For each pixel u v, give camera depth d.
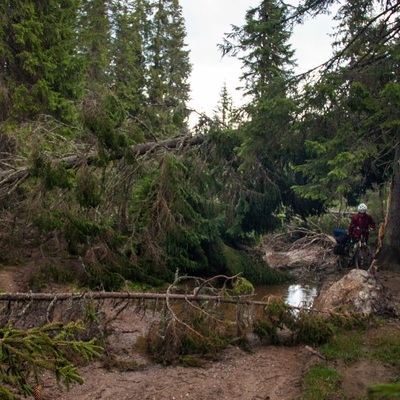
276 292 10.65
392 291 8.86
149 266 10.11
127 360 5.91
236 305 6.88
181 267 11.02
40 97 13.30
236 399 4.82
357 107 9.48
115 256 9.21
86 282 8.43
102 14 23.84
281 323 6.55
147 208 10.05
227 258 11.43
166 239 10.30
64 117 13.75
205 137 12.15
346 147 9.74
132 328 7.20
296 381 5.18
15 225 9.96
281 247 17.16
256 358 5.99
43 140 8.59
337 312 6.69
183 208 10.22
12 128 11.85
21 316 5.57
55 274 8.29
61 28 14.27
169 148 11.66
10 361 3.02
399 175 11.38
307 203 13.51
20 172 9.62
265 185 12.77
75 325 3.55
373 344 5.89
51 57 13.51
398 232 11.53
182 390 5.05
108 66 23.61
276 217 14.00
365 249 11.52
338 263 12.50
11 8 12.87
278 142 11.62
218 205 11.83
